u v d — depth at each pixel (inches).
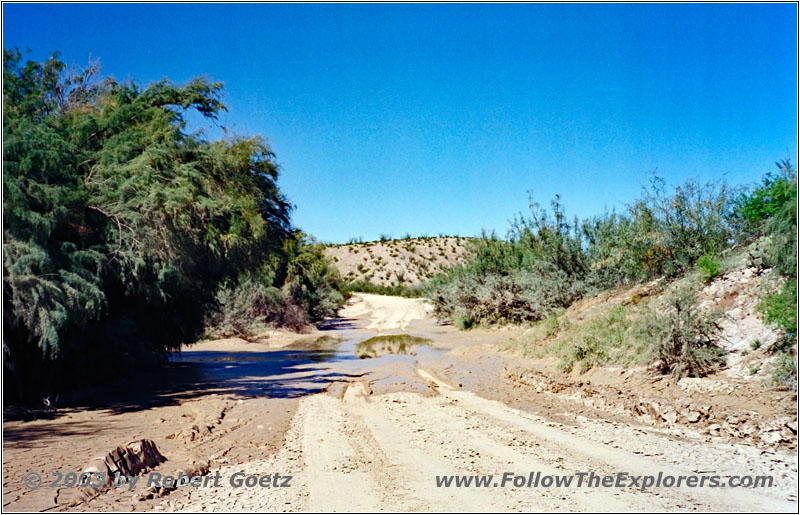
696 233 804.0
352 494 257.0
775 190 513.7
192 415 456.8
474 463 310.2
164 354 804.6
